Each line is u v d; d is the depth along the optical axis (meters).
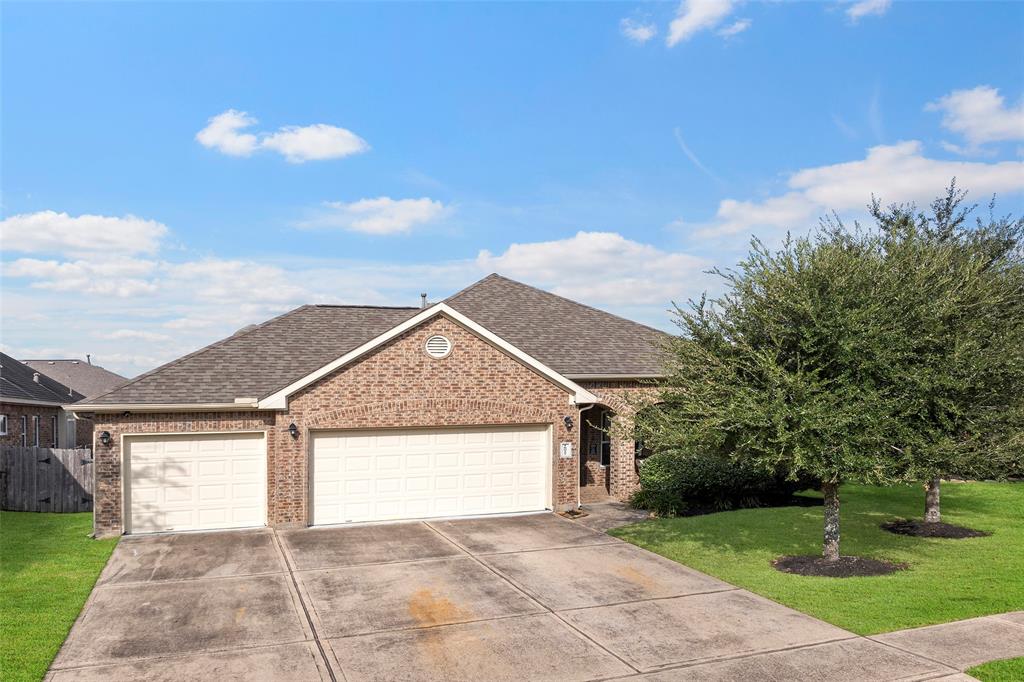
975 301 13.55
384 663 8.84
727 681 8.32
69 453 19.41
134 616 10.46
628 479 20.38
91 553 14.09
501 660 8.94
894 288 12.39
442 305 17.39
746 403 11.86
